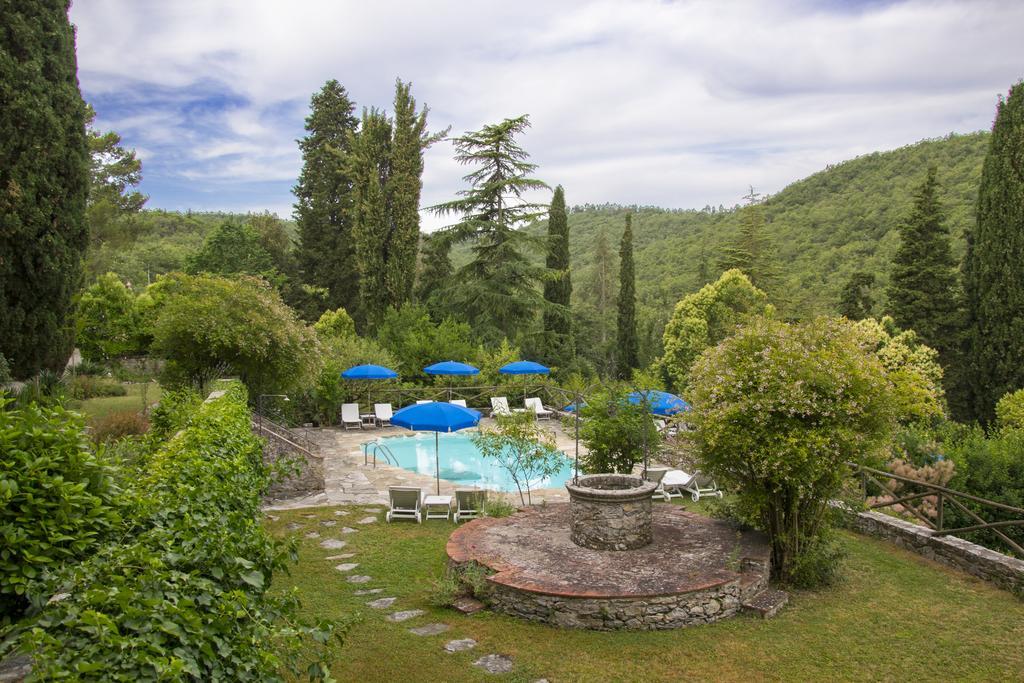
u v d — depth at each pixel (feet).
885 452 24.91
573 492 26.21
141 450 25.48
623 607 20.63
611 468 35.14
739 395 24.20
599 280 200.23
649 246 237.45
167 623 8.50
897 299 94.02
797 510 25.22
